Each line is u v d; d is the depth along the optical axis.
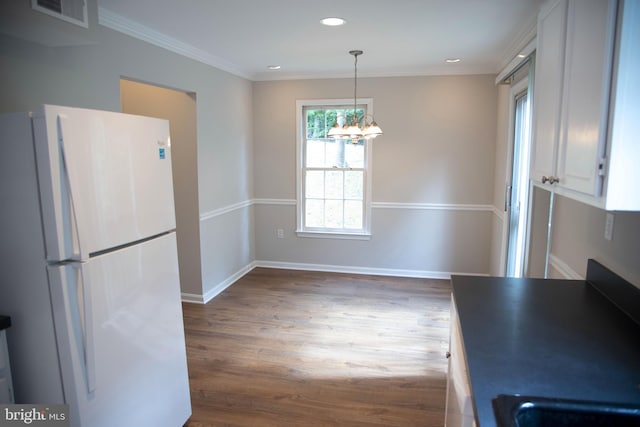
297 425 2.27
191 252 4.03
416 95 4.62
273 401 2.48
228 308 3.96
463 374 1.30
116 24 2.75
